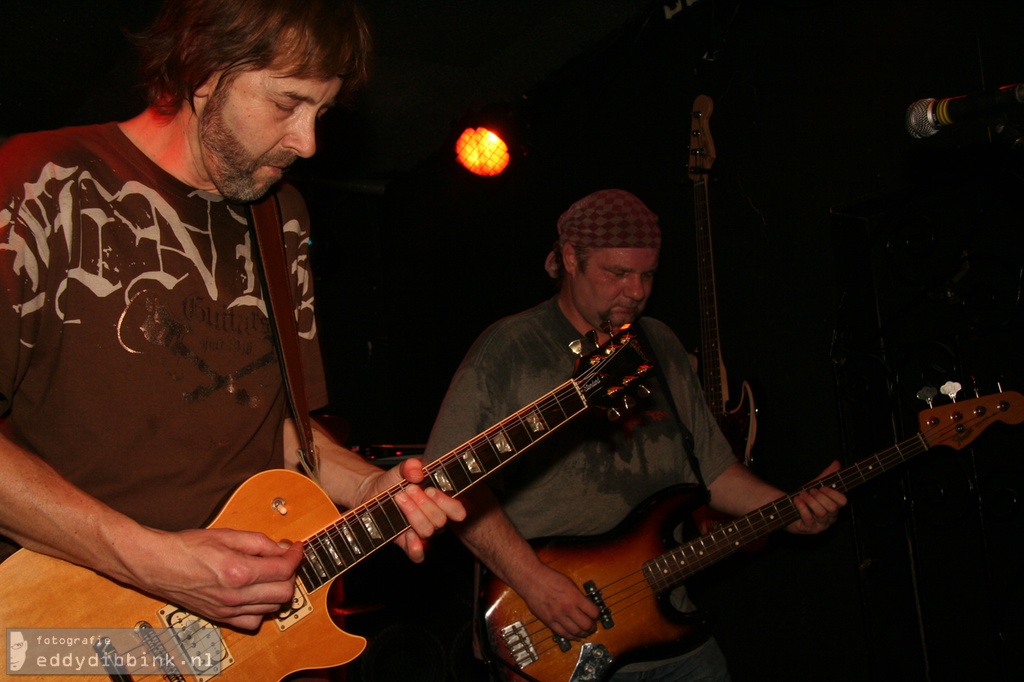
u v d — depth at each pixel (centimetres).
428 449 203
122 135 144
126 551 118
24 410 132
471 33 402
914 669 280
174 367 141
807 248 310
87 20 358
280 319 160
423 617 291
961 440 240
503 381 213
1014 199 256
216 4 133
